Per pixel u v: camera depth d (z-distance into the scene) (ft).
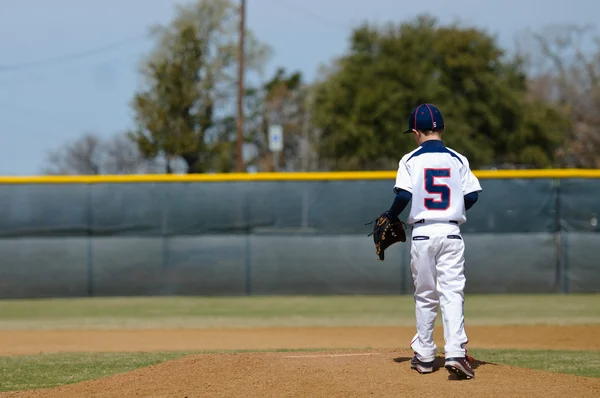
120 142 454.81
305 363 56.34
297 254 153.28
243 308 140.15
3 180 151.94
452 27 348.38
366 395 47.73
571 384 50.98
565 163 403.54
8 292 151.74
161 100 323.57
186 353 81.30
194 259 153.79
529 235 152.05
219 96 335.88
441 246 51.29
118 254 153.38
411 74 330.34
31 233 152.35
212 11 332.80
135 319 127.44
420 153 52.44
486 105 343.05
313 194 153.48
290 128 460.14
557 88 474.08
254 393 48.88
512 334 106.83
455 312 51.06
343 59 347.97
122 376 55.26
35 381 61.67
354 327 116.26
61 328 117.50
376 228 53.72
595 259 152.25
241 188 153.99
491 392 48.42
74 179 152.76
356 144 332.60
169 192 153.79
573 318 123.85
